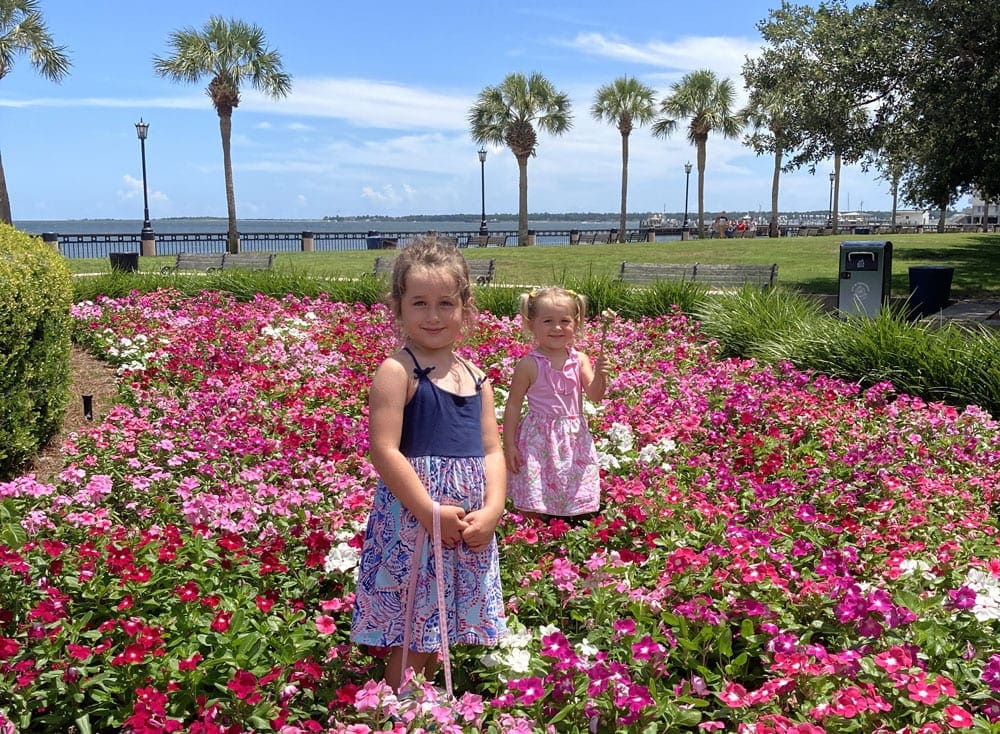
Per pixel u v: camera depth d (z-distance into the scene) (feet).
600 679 8.24
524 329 15.78
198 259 60.80
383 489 9.03
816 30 54.24
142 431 17.87
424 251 9.02
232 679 8.36
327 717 8.55
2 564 9.84
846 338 26.45
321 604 10.53
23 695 8.59
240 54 121.19
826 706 8.13
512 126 146.82
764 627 9.55
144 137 106.63
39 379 18.88
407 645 8.54
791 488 14.85
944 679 8.35
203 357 27.17
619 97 161.27
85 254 111.65
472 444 8.99
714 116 165.48
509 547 12.12
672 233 166.09
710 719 8.70
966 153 56.85
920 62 51.65
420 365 8.96
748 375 25.53
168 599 10.41
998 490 15.89
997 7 47.55
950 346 24.61
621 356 27.94
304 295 42.93
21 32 90.58
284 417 19.83
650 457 16.46
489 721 8.43
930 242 93.15
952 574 11.27
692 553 11.04
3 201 98.99
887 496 15.15
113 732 8.87
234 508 12.67
